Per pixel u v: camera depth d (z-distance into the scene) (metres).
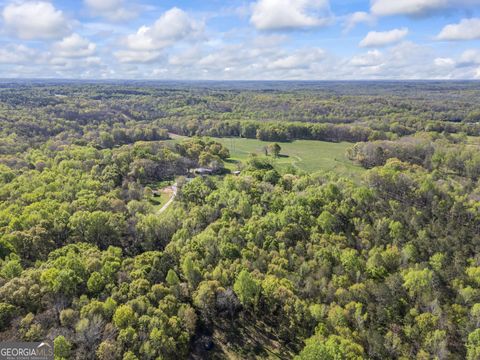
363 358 63.41
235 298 78.19
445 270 90.00
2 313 63.56
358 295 79.69
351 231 105.00
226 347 72.56
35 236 88.38
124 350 61.53
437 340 68.56
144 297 71.12
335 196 116.94
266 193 121.12
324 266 86.06
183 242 94.69
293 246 95.56
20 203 110.81
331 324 72.25
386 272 88.25
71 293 72.00
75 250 87.69
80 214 100.31
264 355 71.44
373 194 120.25
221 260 87.00
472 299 80.12
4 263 78.25
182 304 74.19
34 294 68.56
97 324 63.16
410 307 79.50
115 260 82.56
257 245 95.31
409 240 101.44
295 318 74.56
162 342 63.19
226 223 102.94
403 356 67.81
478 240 103.19
